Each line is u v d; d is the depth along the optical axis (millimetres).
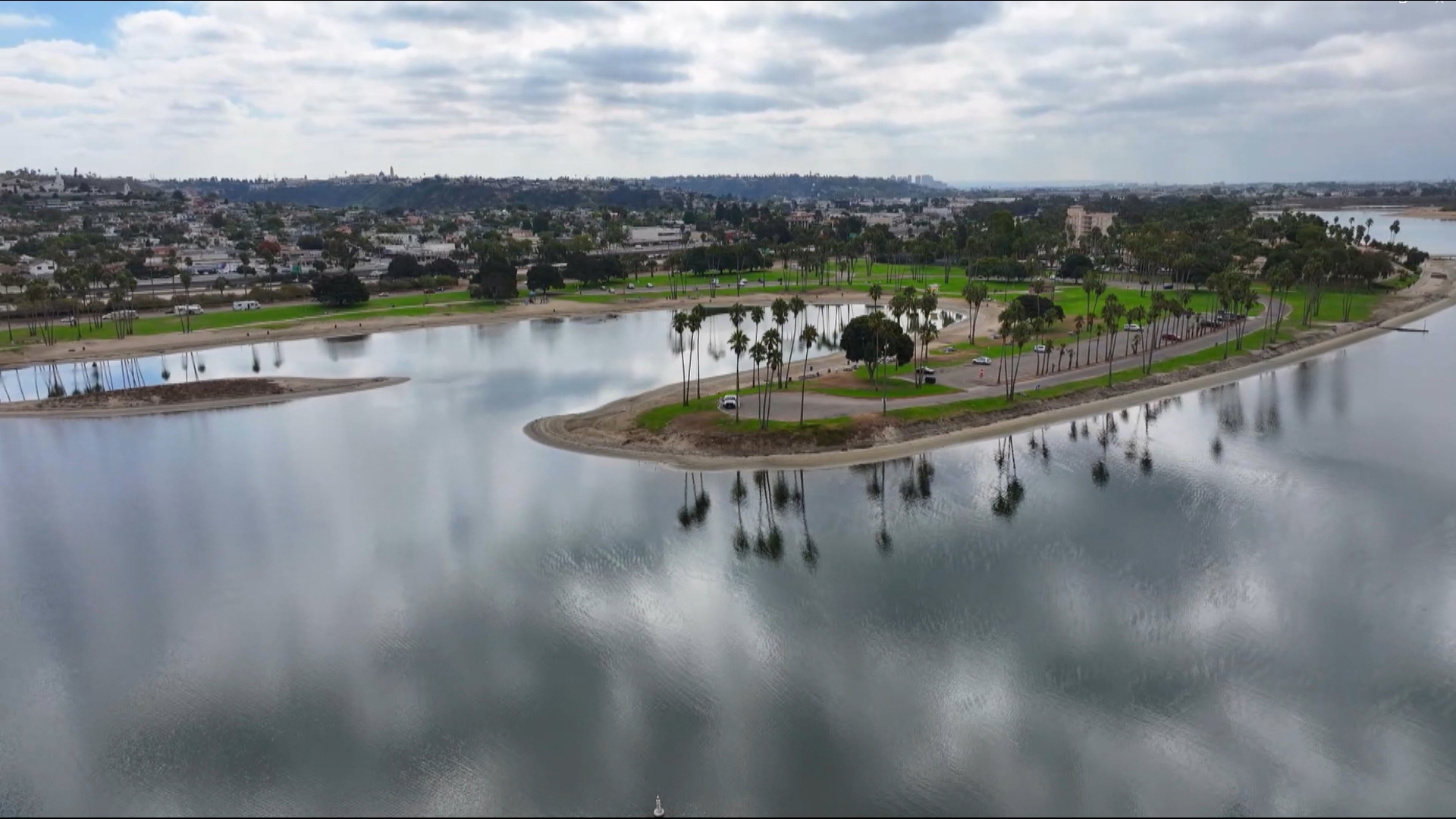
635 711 63625
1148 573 83250
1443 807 53875
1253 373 169125
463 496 108312
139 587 84750
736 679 67062
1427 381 159500
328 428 142000
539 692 65938
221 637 75188
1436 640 71000
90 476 118562
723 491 109062
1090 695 64375
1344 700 63688
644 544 92562
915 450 123500
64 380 180000
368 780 57469
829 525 97250
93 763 59938
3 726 64062
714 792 55438
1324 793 55125
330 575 86375
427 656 71250
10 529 99875
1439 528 92438
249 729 62906
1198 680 66062
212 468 121312
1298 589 79562
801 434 124500
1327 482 107188
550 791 55969
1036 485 108250
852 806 54219
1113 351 179750
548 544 92938
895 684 66000
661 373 177750
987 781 56156
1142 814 53438
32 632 76750
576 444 129250
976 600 78500
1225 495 103188
